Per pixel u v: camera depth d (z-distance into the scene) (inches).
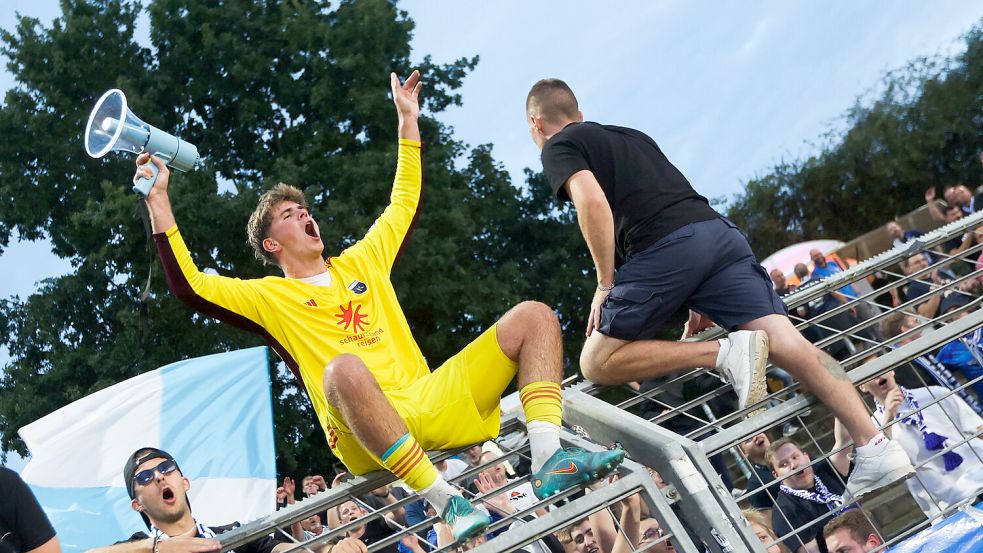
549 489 110.3
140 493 139.9
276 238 137.6
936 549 104.8
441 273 682.8
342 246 639.8
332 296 134.2
